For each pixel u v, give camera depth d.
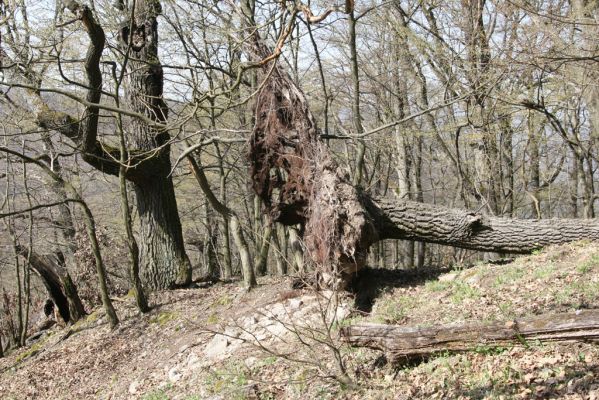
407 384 6.89
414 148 23.98
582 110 16.64
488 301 8.80
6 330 17.41
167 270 15.47
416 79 16.88
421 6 15.01
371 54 19.30
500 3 11.09
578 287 8.30
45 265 15.71
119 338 13.32
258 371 8.95
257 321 11.13
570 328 6.40
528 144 17.64
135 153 14.62
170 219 15.67
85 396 11.56
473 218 11.02
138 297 14.02
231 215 13.25
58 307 15.84
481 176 16.58
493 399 6.00
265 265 17.91
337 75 19.22
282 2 6.93
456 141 16.16
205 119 18.69
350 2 6.04
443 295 9.75
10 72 13.20
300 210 11.08
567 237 10.97
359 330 7.25
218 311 12.73
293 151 11.08
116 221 22.36
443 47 14.41
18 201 20.56
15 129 15.71
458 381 6.55
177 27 15.41
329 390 7.45
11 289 23.56
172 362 11.21
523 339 6.62
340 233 10.07
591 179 18.77
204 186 12.91
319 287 10.56
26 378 13.20
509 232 11.07
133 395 10.59
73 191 13.20
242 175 20.41
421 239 11.21
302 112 10.90
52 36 12.85
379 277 11.28
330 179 10.26
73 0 10.80
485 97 13.18
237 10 11.34
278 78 11.09
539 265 9.92
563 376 5.96
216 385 9.02
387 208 10.96
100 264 13.71
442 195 25.81
